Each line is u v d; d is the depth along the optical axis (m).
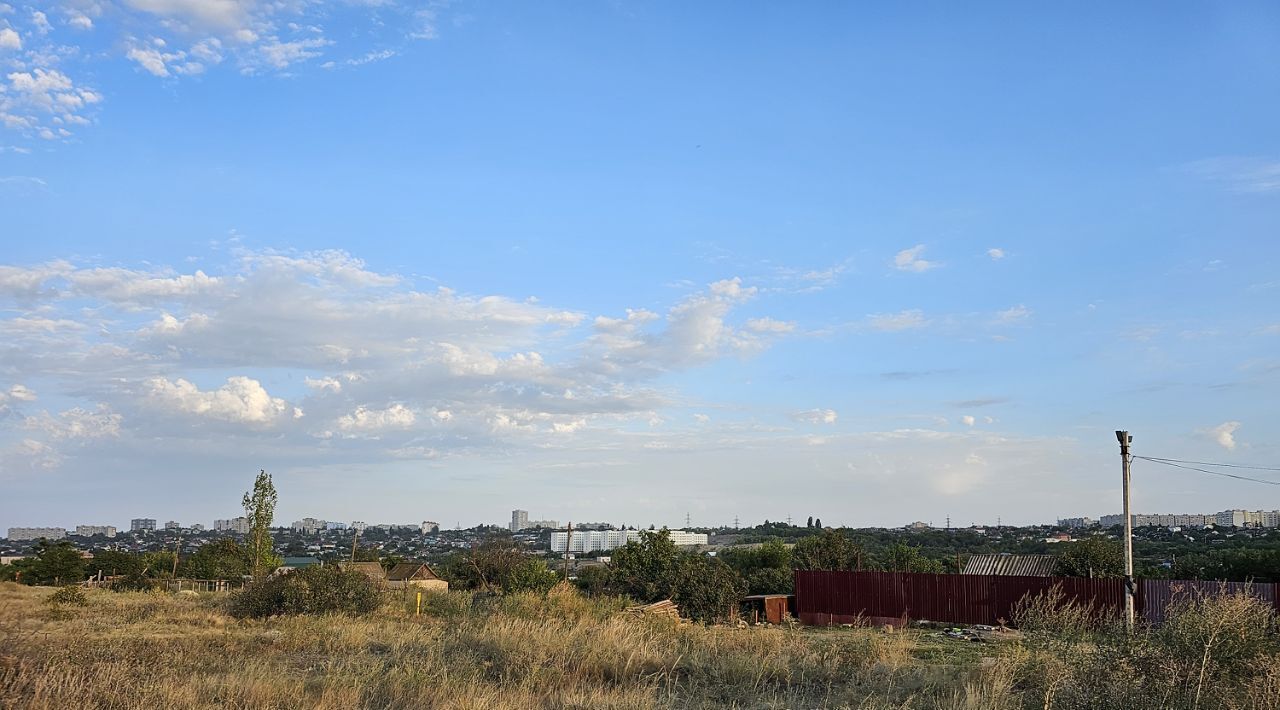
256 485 52.78
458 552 72.19
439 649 16.67
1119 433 27.77
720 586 40.03
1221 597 9.62
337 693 11.19
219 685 11.56
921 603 38.41
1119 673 8.56
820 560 58.56
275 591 30.17
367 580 32.69
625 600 34.78
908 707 10.20
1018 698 9.63
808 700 11.65
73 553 67.75
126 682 10.95
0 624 18.98
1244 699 7.99
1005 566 49.16
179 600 39.81
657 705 11.17
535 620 22.27
